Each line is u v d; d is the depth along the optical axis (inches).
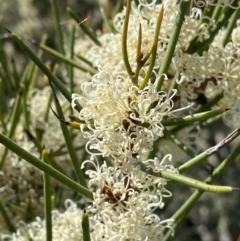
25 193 14.7
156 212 21.4
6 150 13.9
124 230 10.9
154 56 10.5
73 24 14.6
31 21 35.9
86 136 10.6
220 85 12.1
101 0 32.8
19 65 33.8
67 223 12.6
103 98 10.6
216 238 32.4
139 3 12.4
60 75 25.1
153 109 10.5
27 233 13.6
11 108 15.6
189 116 10.6
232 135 10.2
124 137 10.5
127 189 10.9
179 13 10.9
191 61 12.0
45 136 15.4
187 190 31.2
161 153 14.2
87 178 15.5
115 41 13.0
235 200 32.5
